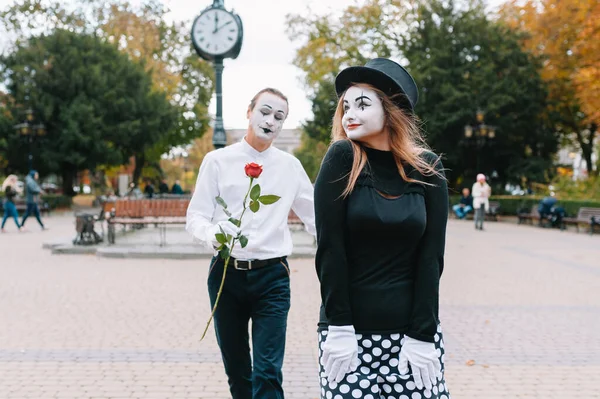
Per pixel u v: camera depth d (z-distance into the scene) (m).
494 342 5.03
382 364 1.91
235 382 3.01
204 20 11.43
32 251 11.26
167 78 35.28
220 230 2.64
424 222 1.91
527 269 9.23
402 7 27.20
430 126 25.92
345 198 1.90
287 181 3.01
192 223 2.89
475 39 26.72
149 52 33.94
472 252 11.52
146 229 15.71
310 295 6.98
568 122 27.23
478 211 17.48
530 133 27.11
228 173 2.96
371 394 1.86
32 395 3.71
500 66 26.88
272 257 2.91
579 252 11.60
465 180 28.05
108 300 6.69
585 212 16.89
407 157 1.92
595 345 4.94
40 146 27.50
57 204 26.41
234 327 2.95
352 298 1.92
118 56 30.47
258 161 2.98
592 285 7.81
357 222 1.88
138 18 33.50
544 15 24.38
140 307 6.33
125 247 10.92
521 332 5.36
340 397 1.86
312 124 30.94
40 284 7.69
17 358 4.47
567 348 4.85
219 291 2.71
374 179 1.92
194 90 38.09
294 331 5.35
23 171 28.97
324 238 1.89
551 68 25.92
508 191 27.45
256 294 2.89
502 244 13.12
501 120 25.78
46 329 5.37
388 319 1.89
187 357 4.55
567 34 23.45
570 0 22.62
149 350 4.72
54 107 27.55
